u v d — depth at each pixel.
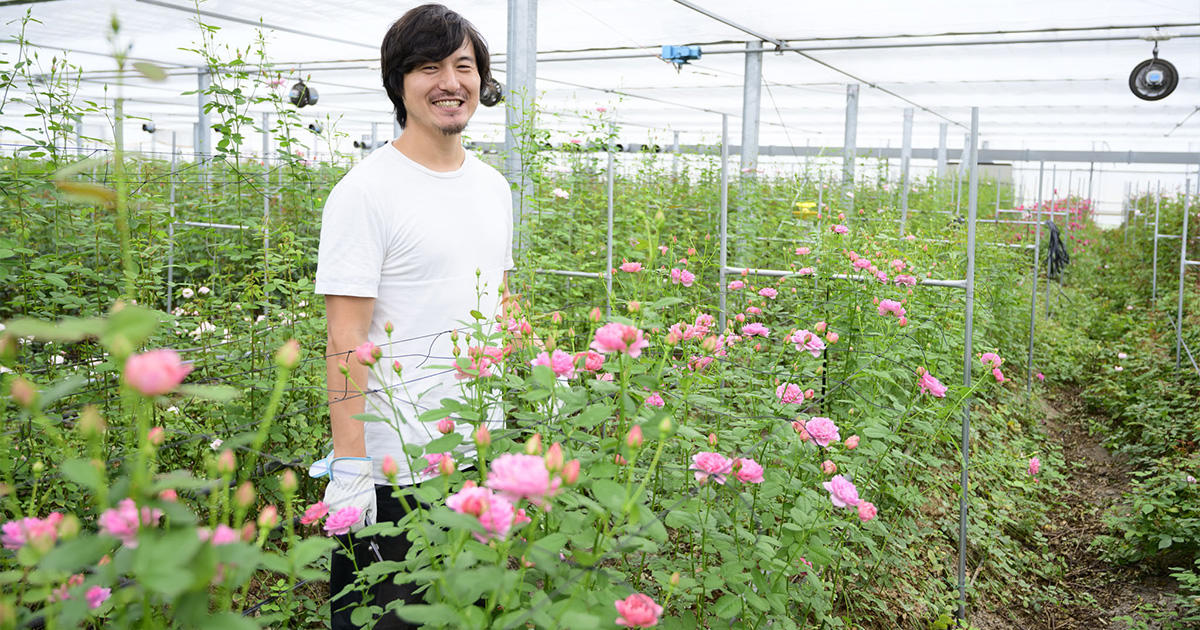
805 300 4.50
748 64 9.09
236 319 4.04
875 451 2.91
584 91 13.42
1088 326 10.88
